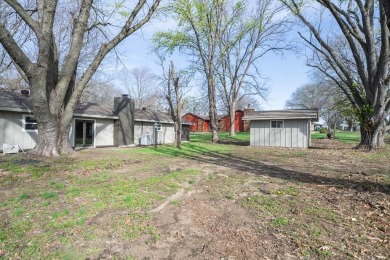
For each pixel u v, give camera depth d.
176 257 3.40
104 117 20.50
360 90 18.31
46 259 3.32
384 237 3.88
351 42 17.44
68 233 4.04
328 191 6.46
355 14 18.28
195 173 8.84
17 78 26.77
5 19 14.69
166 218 4.69
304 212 4.97
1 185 6.91
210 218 4.73
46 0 10.89
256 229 4.24
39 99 11.15
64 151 12.66
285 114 21.38
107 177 8.09
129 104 22.61
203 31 26.80
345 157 13.90
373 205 5.23
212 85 26.48
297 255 3.41
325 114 50.28
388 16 4.88
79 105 20.98
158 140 26.39
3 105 14.24
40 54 10.81
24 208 5.14
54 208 5.15
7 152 13.91
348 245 3.65
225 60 33.94
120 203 5.41
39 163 10.12
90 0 12.57
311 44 19.48
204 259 3.36
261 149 19.05
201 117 60.53
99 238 3.88
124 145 21.97
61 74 12.20
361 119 17.34
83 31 12.56
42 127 11.91
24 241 3.79
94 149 18.00
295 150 18.20
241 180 7.85
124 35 12.81
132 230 4.16
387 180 7.57
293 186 7.08
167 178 7.88
